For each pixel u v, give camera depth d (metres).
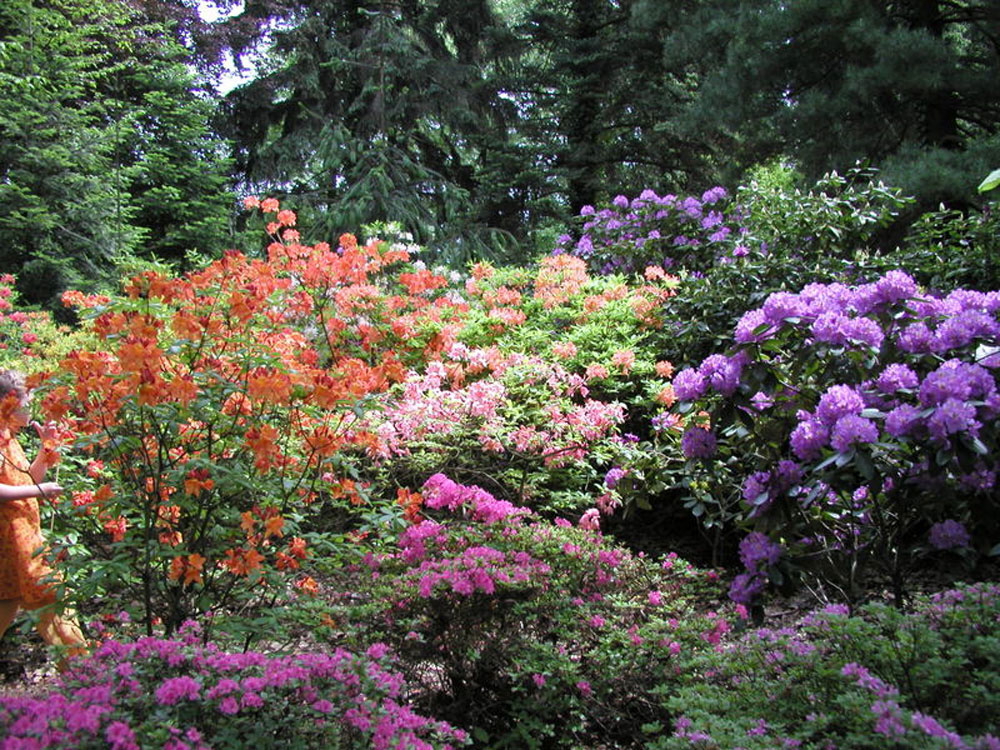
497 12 15.34
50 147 9.03
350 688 2.01
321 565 3.21
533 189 13.49
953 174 8.28
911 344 2.88
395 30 13.42
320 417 3.24
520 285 6.70
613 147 14.02
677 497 5.20
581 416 4.65
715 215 7.48
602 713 2.79
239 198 14.01
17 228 8.81
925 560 4.04
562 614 2.87
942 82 8.92
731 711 2.18
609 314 5.77
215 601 3.01
